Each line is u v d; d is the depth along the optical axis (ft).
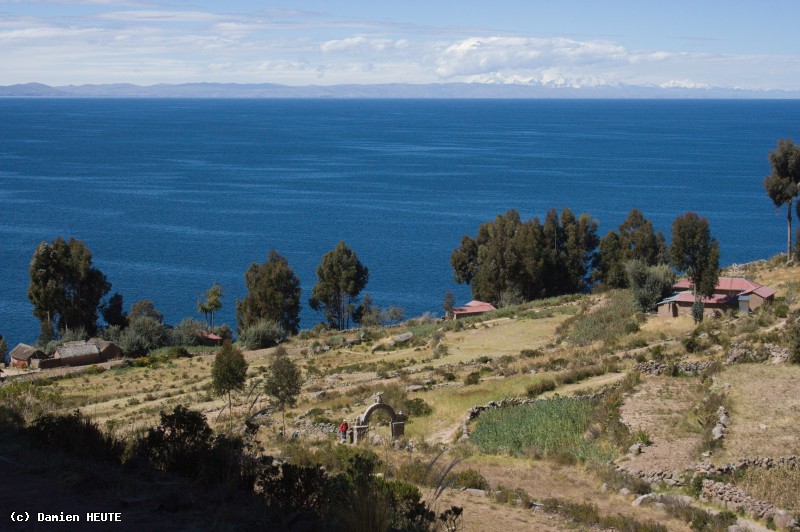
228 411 144.56
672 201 602.85
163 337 268.21
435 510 62.95
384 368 191.42
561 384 138.92
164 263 407.03
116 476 54.13
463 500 72.90
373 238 472.44
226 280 375.04
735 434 94.84
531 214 542.16
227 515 47.73
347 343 240.53
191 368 219.82
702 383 120.67
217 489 52.49
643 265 225.35
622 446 96.07
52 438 62.13
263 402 150.82
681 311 205.26
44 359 236.84
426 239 469.16
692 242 196.03
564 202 598.75
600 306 238.07
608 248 301.02
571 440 101.96
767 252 419.74
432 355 202.39
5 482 51.57
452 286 366.43
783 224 507.30
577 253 308.60
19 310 326.65
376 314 293.84
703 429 99.60
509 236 318.24
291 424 129.59
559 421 108.78
